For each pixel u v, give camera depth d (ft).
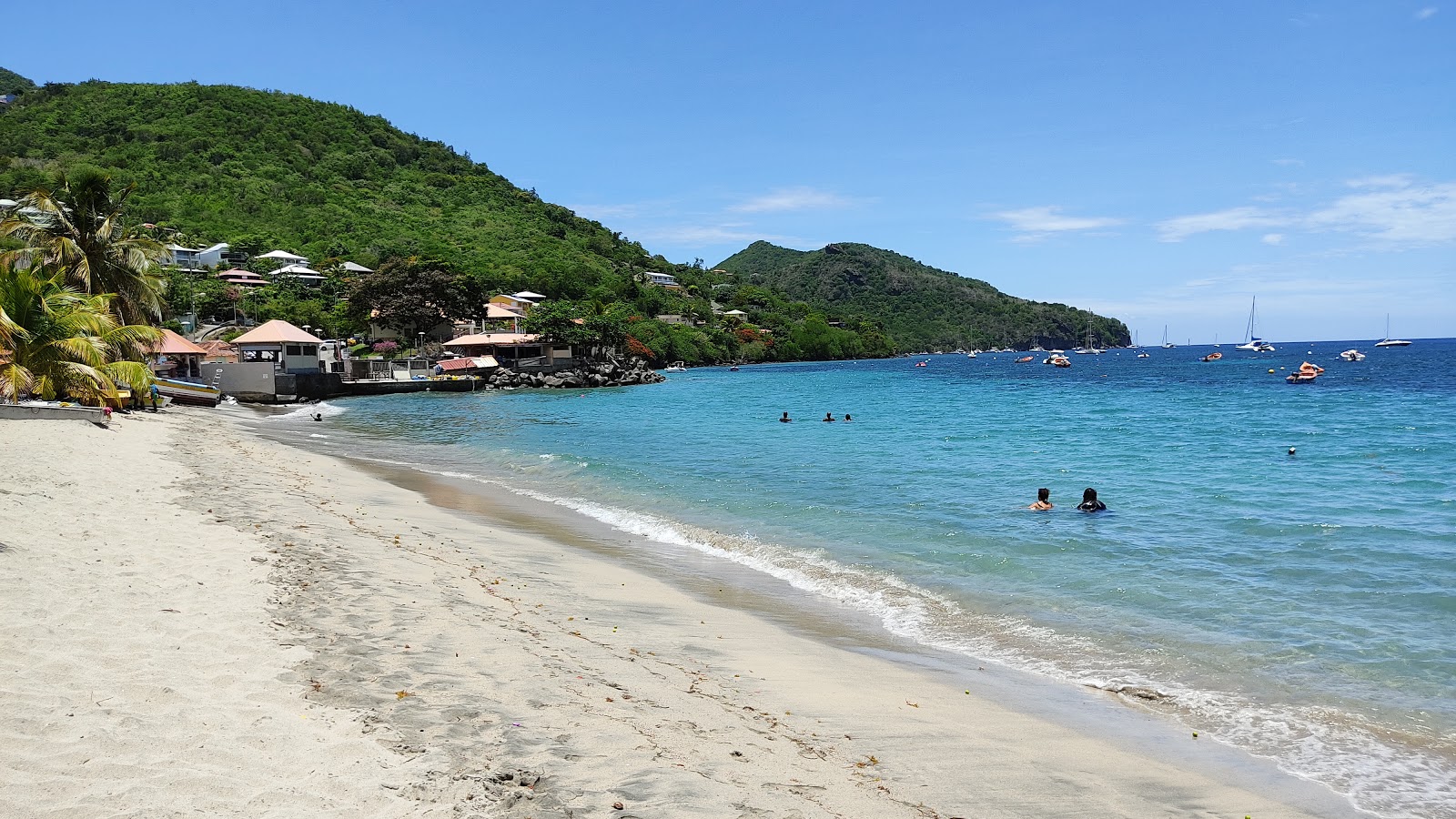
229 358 208.64
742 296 616.80
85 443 70.69
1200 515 55.93
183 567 32.96
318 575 34.30
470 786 17.17
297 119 572.51
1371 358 432.66
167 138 481.46
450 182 595.88
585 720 21.66
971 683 28.48
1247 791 20.90
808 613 37.01
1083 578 41.32
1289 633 32.65
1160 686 28.09
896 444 102.32
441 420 145.79
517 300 381.60
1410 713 25.54
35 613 24.82
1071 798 20.06
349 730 19.48
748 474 77.10
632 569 44.42
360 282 296.10
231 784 16.19
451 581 36.78
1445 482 67.00
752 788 18.63
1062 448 96.94
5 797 14.55
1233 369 357.20
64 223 131.54
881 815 18.15
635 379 290.15
